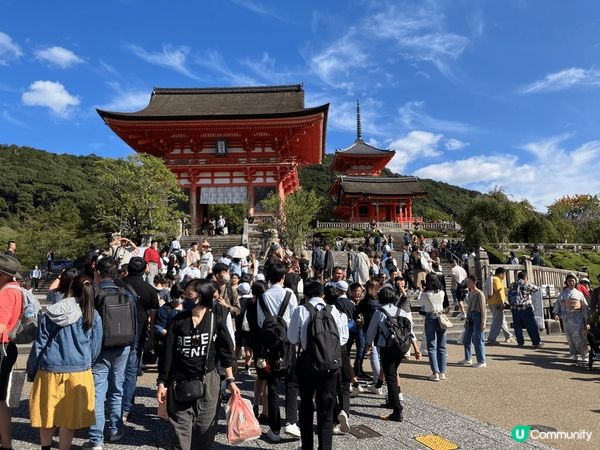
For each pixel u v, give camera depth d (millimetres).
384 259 22062
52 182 91500
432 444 5559
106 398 5879
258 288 6312
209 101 43625
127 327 5582
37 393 4824
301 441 5473
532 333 13242
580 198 66500
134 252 14773
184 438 4246
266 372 5848
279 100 43375
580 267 34094
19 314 5066
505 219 38750
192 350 4352
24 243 39375
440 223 53562
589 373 9742
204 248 16750
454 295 17797
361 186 61438
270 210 28797
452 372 9875
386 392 8273
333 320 5164
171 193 28656
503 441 5672
